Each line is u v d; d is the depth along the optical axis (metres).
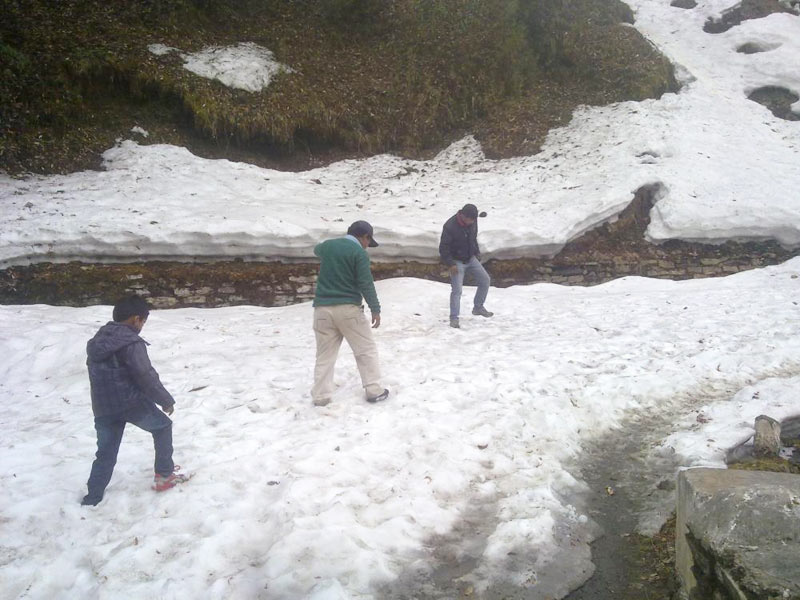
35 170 12.43
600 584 3.64
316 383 5.67
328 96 15.86
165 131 14.19
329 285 5.57
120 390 4.05
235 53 15.91
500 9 17.67
